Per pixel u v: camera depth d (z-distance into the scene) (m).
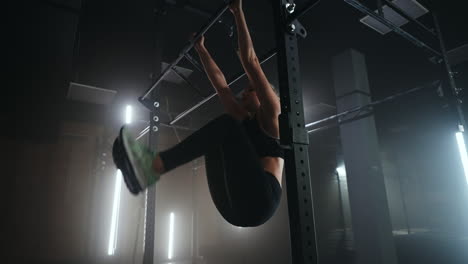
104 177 7.46
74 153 7.24
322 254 7.54
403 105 8.87
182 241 8.50
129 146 1.03
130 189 1.08
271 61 5.64
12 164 6.50
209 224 9.20
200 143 1.04
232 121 1.08
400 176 14.30
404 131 12.30
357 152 6.00
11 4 4.29
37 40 5.08
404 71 7.07
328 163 11.77
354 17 5.04
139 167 1.02
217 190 1.11
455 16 4.95
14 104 6.55
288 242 8.66
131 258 7.40
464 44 5.66
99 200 7.29
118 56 5.35
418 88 3.80
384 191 5.85
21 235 6.39
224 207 1.14
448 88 2.88
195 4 4.39
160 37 3.84
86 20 4.64
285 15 1.56
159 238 8.20
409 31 5.09
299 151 1.33
